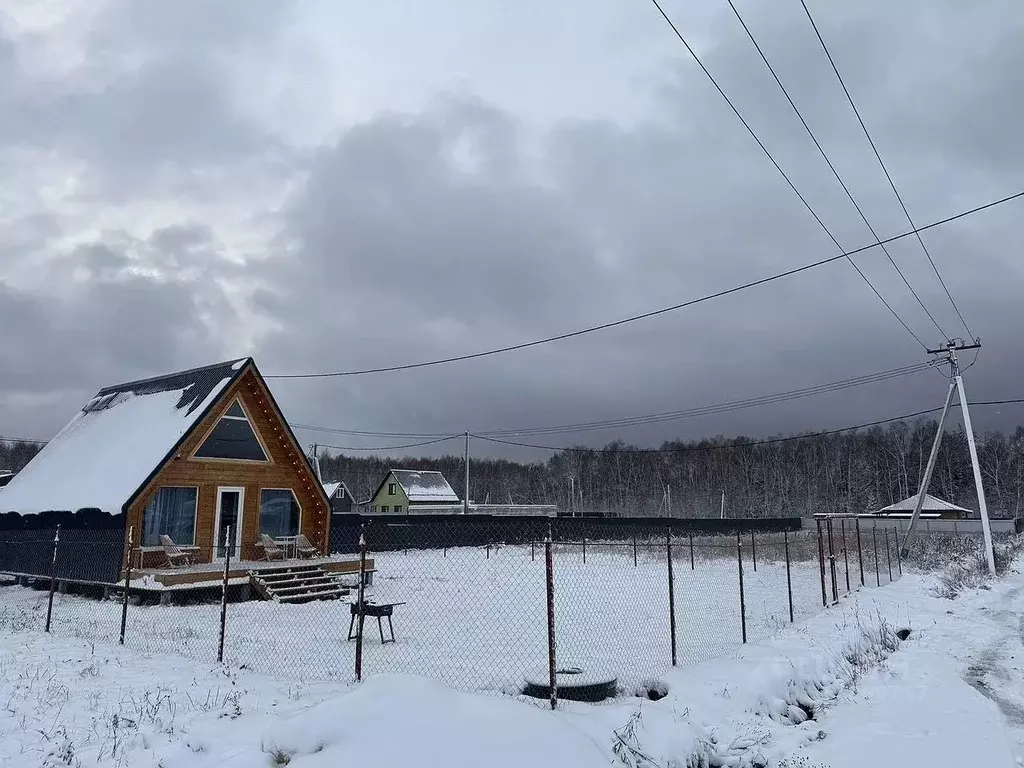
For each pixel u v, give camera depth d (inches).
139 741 277.6
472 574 1064.2
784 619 637.3
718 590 879.1
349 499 2669.8
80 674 391.2
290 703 329.1
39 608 715.4
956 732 334.6
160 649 489.7
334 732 226.7
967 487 3427.7
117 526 800.9
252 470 930.1
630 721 274.1
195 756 256.4
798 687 395.2
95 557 822.5
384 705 236.2
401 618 669.3
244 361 924.6
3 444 3230.8
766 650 452.1
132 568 780.6
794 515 3336.6
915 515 1461.6
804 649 457.1
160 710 319.3
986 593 884.0
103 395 1130.0
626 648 505.0
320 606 756.0
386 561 1266.0
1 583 963.3
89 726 297.3
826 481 3496.6
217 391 892.0
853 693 414.6
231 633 569.9
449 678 399.9
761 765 292.7
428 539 1553.9
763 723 339.6
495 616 676.1
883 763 293.7
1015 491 3267.7
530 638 551.2
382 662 453.7
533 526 1710.1
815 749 316.8
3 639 512.1
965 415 1213.7
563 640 541.6
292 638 553.9
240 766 228.4
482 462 4008.4
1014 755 301.7
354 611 539.2
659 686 364.5
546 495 3811.5
